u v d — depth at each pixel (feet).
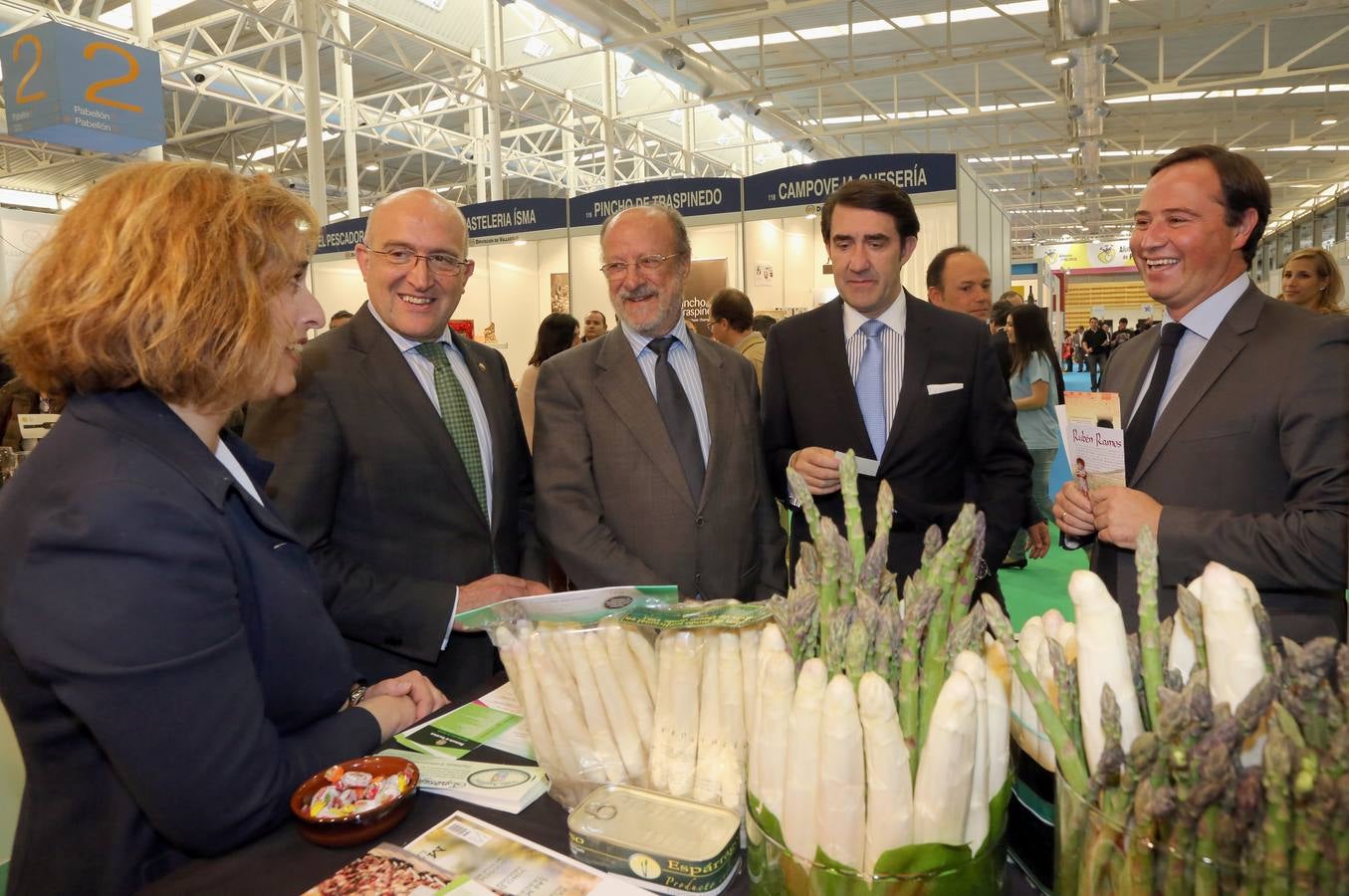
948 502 6.64
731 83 37.60
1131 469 5.12
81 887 3.03
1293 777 1.75
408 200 5.76
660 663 3.22
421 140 42.73
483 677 5.82
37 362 2.81
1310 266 10.78
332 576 5.26
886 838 2.22
